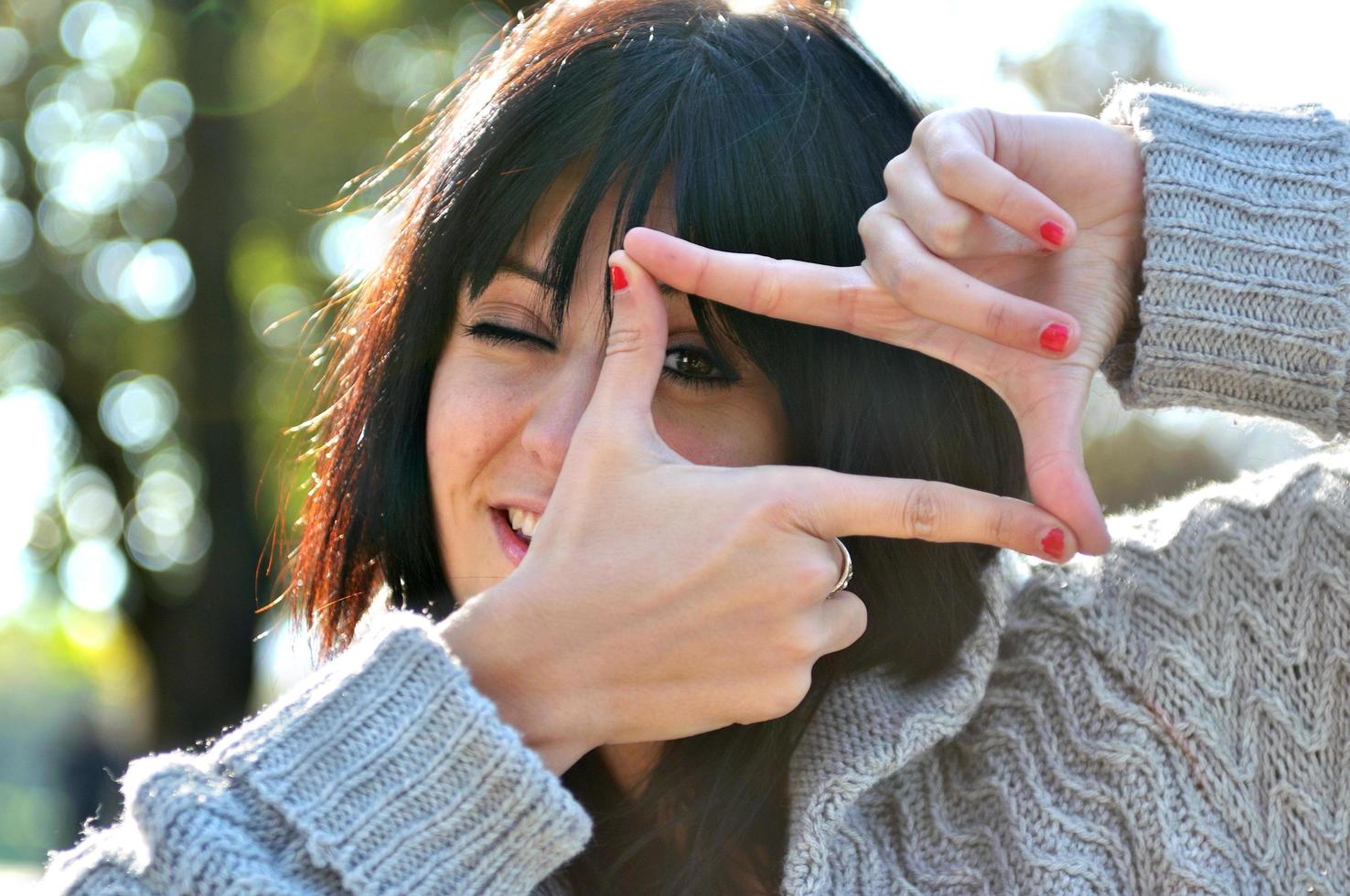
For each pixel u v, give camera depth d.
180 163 3.39
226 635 3.03
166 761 0.62
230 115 3.09
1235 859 0.68
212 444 3.07
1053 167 0.68
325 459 0.81
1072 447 0.63
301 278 3.32
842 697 0.71
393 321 0.75
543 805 0.60
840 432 0.70
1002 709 0.72
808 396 0.69
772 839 0.70
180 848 0.60
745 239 0.68
